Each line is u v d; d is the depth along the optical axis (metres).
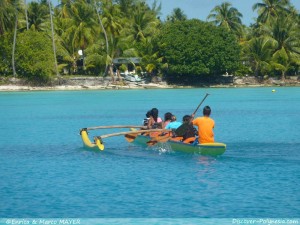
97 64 101.94
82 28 96.56
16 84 95.44
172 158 20.73
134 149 23.33
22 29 101.62
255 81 110.06
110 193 15.22
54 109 52.56
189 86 107.00
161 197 14.71
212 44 100.88
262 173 17.69
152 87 103.19
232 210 13.41
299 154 21.77
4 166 19.69
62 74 104.38
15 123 38.47
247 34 116.19
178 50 100.88
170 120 23.69
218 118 40.91
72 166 19.45
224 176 17.25
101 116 43.94
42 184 16.47
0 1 89.19
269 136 28.42
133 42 103.88
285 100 65.25
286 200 14.25
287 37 106.94
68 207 13.86
